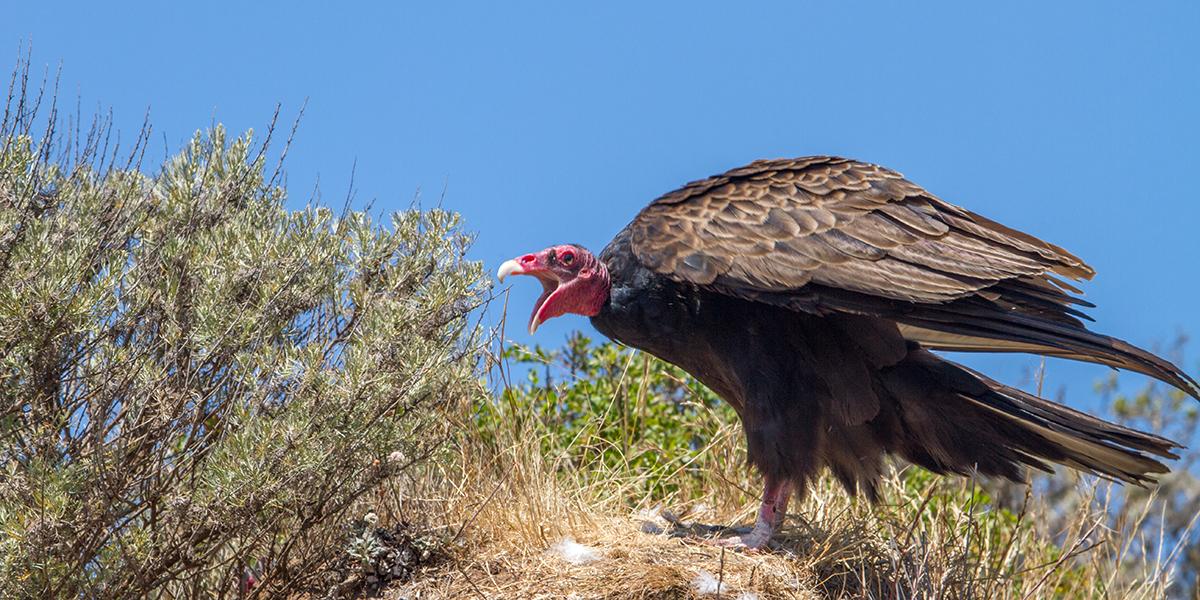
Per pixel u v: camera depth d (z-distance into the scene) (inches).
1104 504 777.6
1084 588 724.0
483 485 627.8
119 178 592.4
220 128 616.7
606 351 776.3
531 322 606.9
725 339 594.2
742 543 597.6
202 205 600.4
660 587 560.1
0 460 538.3
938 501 724.7
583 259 604.1
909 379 602.5
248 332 557.6
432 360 571.8
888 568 609.6
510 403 670.5
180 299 579.2
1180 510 852.6
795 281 570.3
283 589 574.2
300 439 538.3
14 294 522.9
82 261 550.9
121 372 554.9
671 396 789.9
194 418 561.0
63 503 510.6
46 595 519.5
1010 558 686.5
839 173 607.8
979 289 557.6
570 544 590.9
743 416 604.1
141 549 533.3
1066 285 582.9
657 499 713.6
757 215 590.9
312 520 569.9
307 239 586.9
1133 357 549.3
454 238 613.9
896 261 570.3
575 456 703.7
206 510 537.6
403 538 593.3
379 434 558.3
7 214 553.0
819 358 589.0
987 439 617.0
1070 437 603.2
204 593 577.3
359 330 586.9
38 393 543.2
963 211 602.2
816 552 599.8
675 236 591.5
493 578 576.4
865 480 613.0
